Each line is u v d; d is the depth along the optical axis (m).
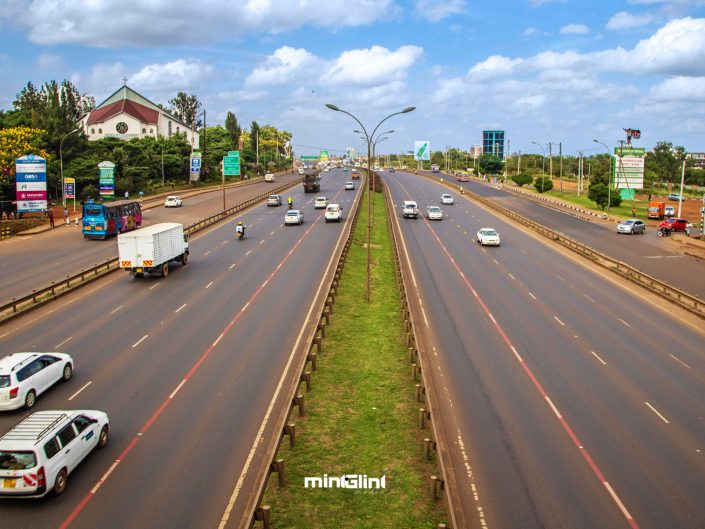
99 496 16.16
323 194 108.19
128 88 145.50
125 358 26.59
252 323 31.81
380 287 40.97
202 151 142.00
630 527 14.99
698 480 17.20
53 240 60.84
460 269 47.53
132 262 41.41
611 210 97.81
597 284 42.84
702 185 196.62
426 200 102.06
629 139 122.44
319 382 23.83
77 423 17.58
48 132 98.31
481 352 27.97
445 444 19.12
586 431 20.14
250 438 19.34
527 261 51.12
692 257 55.41
